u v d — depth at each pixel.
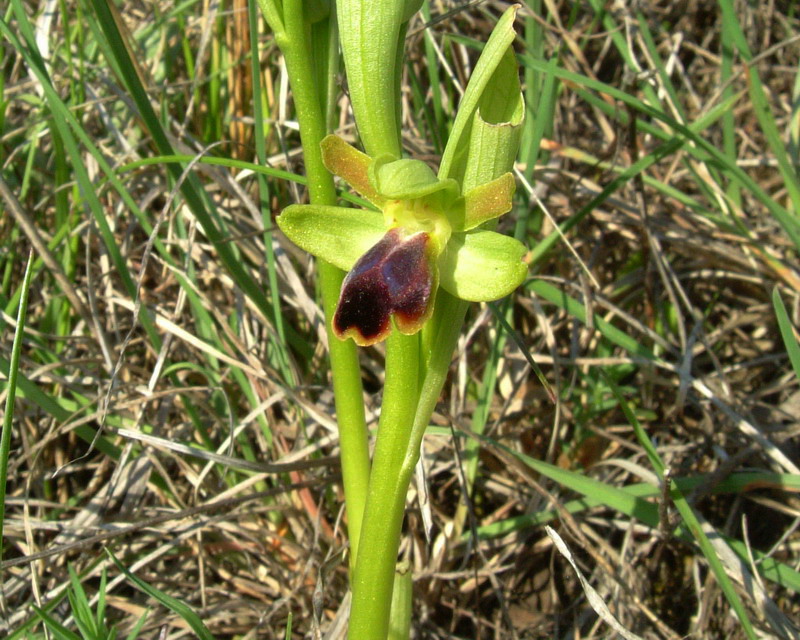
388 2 0.08
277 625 0.14
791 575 0.12
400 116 0.09
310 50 0.10
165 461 0.15
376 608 0.09
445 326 0.09
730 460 0.13
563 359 0.15
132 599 0.13
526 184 0.14
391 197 0.08
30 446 0.15
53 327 0.15
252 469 0.13
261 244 0.16
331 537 0.14
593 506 0.14
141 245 0.15
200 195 0.15
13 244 0.15
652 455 0.12
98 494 0.14
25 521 0.13
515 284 0.08
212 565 0.14
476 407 0.15
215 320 0.16
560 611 0.14
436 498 0.15
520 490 0.15
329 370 0.15
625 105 0.16
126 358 0.16
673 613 0.14
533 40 0.16
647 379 0.16
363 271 0.08
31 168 0.16
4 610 0.12
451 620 0.14
